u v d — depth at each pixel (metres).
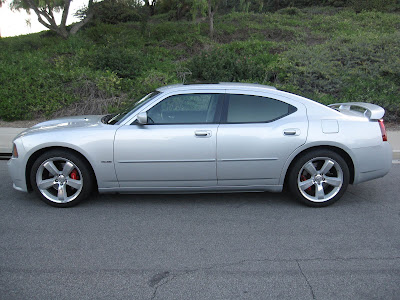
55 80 11.39
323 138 4.73
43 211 4.87
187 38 14.83
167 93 4.87
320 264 3.55
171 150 4.68
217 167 4.74
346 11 18.78
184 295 3.08
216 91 4.90
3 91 10.68
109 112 10.38
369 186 5.90
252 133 4.71
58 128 4.93
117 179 4.78
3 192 5.60
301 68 11.17
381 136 4.92
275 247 3.89
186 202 5.19
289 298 3.04
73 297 3.05
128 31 15.74
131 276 3.36
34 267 3.50
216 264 3.56
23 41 15.05
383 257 3.68
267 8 22.61
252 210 4.89
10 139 8.49
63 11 14.84
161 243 3.99
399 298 3.04
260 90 4.94
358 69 11.34
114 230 4.31
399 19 16.38
